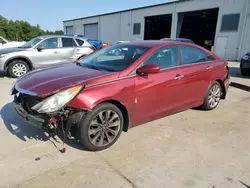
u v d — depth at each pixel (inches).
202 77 160.4
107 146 114.8
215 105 182.2
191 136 132.2
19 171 94.0
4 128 133.0
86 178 91.2
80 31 1405.0
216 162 105.7
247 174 97.3
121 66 122.6
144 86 122.3
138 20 978.1
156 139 127.0
